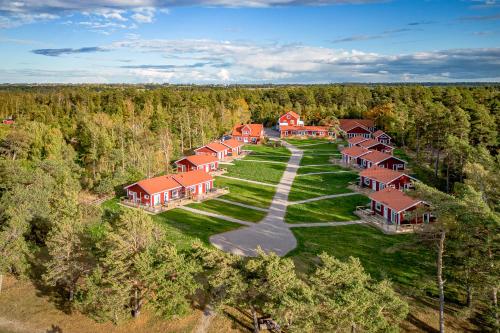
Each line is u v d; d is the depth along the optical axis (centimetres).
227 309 3269
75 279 3447
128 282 3009
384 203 5141
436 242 3117
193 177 6481
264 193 6512
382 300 2598
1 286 3681
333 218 5303
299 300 2486
